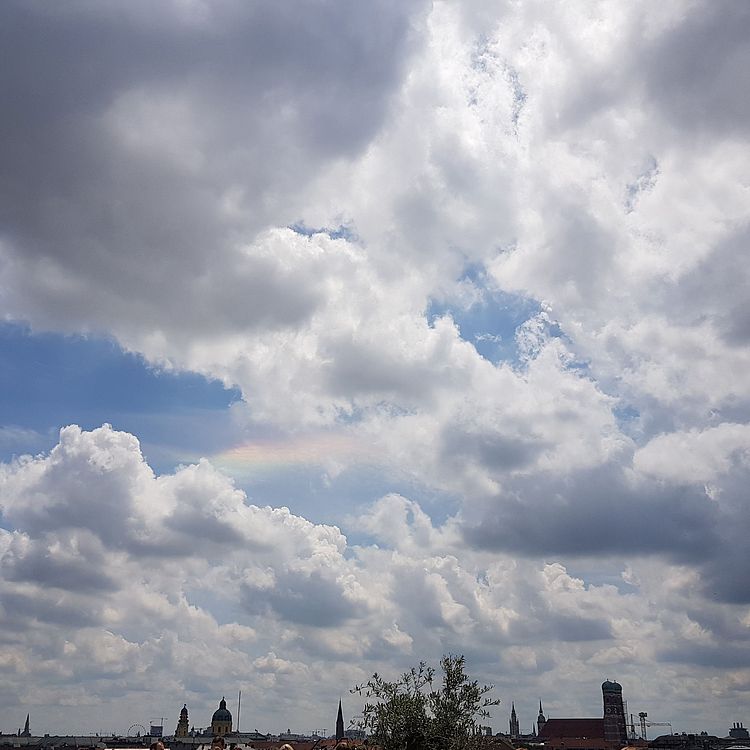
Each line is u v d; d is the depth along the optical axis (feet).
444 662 192.34
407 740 183.11
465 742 183.52
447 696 188.96
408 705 186.09
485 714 189.16
